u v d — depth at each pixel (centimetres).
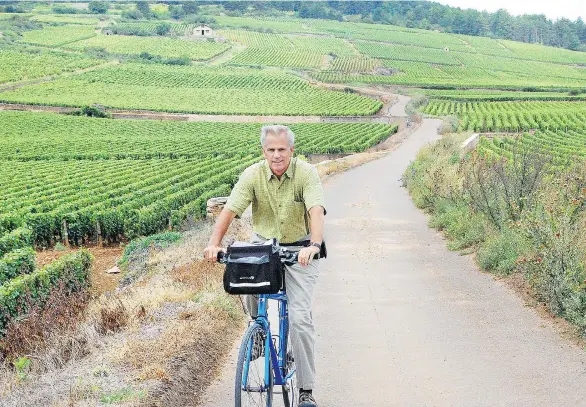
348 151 5941
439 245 1323
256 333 480
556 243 826
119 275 1731
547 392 588
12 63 13762
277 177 504
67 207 2586
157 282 1062
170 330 706
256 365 494
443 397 586
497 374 634
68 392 544
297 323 500
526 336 738
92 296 1348
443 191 1742
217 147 6222
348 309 877
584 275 812
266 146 494
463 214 1420
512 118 8856
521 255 994
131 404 520
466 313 838
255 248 457
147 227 2475
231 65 16862
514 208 1201
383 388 609
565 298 777
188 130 8281
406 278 1047
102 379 579
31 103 10031
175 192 3219
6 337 938
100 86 12356
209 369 657
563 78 17300
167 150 5938
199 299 862
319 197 498
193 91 12512
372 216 1738
